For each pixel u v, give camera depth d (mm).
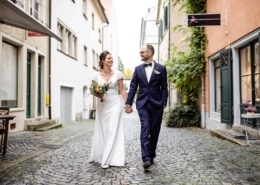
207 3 12727
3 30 9312
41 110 13273
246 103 8977
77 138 8617
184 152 6184
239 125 9219
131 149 6605
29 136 9078
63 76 15992
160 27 26141
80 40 19875
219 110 11641
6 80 10062
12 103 10469
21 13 6863
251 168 4688
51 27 13906
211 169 4637
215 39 11398
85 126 13602
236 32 9219
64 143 7547
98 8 25984
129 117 24062
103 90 4953
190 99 13656
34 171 4543
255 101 8367
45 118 13227
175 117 13617
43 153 6086
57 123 13953
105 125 5102
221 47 10695
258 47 8117
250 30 8133
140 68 4879
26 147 6883
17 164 5031
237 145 7043
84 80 21219
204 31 12875
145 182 3928
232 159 5402
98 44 27438
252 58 8492
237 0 9086
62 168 4746
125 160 5379
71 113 18391
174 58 13945
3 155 5859
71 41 17766
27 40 11219
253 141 7363
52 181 3998
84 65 21219
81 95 20297
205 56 12844
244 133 8414
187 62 13328
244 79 9258
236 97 9594
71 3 17516
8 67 10195
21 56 10820
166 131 11203
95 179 4094
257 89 8242
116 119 5023
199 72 13016
